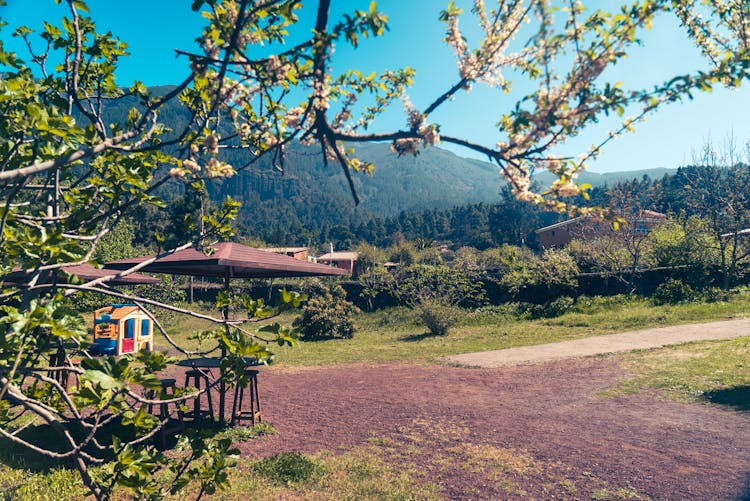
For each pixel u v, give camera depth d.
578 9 1.52
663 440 6.41
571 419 7.66
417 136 1.77
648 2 1.43
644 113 1.52
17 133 2.54
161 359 2.12
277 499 4.68
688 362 11.00
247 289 32.09
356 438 6.95
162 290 25.50
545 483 5.17
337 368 13.70
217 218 3.47
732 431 6.59
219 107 2.18
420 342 18.72
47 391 3.18
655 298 21.86
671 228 26.98
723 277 22.97
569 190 1.67
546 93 1.55
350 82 2.40
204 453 2.50
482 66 1.73
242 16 1.62
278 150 2.09
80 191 2.79
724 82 1.48
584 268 26.88
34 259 2.30
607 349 13.77
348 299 29.86
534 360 13.16
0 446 5.74
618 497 4.76
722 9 2.76
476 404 8.91
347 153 2.34
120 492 4.49
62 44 2.90
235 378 2.47
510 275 25.00
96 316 15.80
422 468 5.68
